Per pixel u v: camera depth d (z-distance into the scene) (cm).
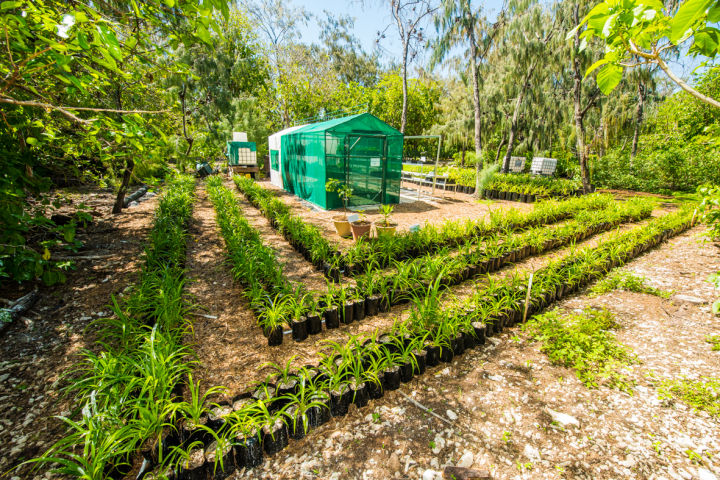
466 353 315
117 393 207
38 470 197
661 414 239
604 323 351
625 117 1864
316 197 1008
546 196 1210
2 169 279
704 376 273
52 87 307
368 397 254
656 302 407
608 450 213
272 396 229
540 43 1297
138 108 624
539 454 212
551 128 1958
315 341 331
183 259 483
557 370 290
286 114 2462
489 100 1919
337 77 3066
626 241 585
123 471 190
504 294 375
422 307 321
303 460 210
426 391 268
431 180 1628
